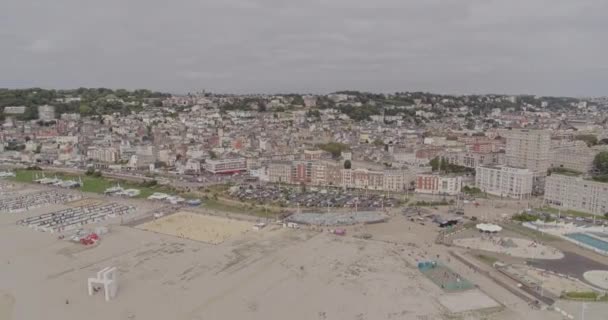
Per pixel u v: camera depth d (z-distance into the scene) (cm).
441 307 17412
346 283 19638
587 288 19138
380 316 16712
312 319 16525
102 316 16788
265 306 17525
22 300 18150
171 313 16988
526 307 17438
